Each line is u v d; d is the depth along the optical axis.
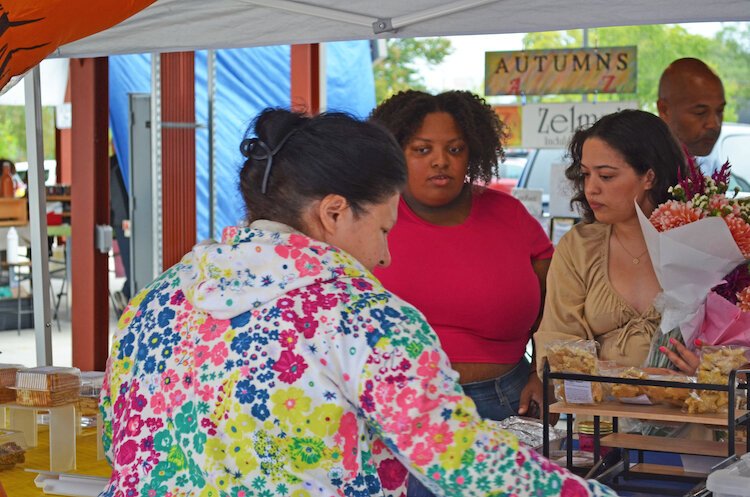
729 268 2.06
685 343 2.13
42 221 3.41
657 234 2.04
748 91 16.09
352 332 1.29
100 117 6.14
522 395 2.84
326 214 1.39
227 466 1.30
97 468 2.62
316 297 1.32
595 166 2.42
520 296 2.84
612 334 2.42
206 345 1.34
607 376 1.97
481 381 2.83
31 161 3.40
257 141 1.43
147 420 1.36
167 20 3.54
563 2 3.13
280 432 1.28
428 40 17.69
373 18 3.32
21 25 1.95
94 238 6.16
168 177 6.24
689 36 16.30
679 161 2.39
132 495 1.35
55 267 11.16
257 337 1.30
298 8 3.32
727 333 2.10
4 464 2.64
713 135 4.62
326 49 7.33
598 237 2.48
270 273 1.33
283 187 1.40
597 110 6.73
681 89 4.57
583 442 2.24
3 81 2.02
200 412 1.32
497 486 1.25
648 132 2.38
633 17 3.25
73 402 2.66
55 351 8.32
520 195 6.18
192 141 6.34
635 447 1.97
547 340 2.41
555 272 2.51
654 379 1.96
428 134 2.78
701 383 1.88
